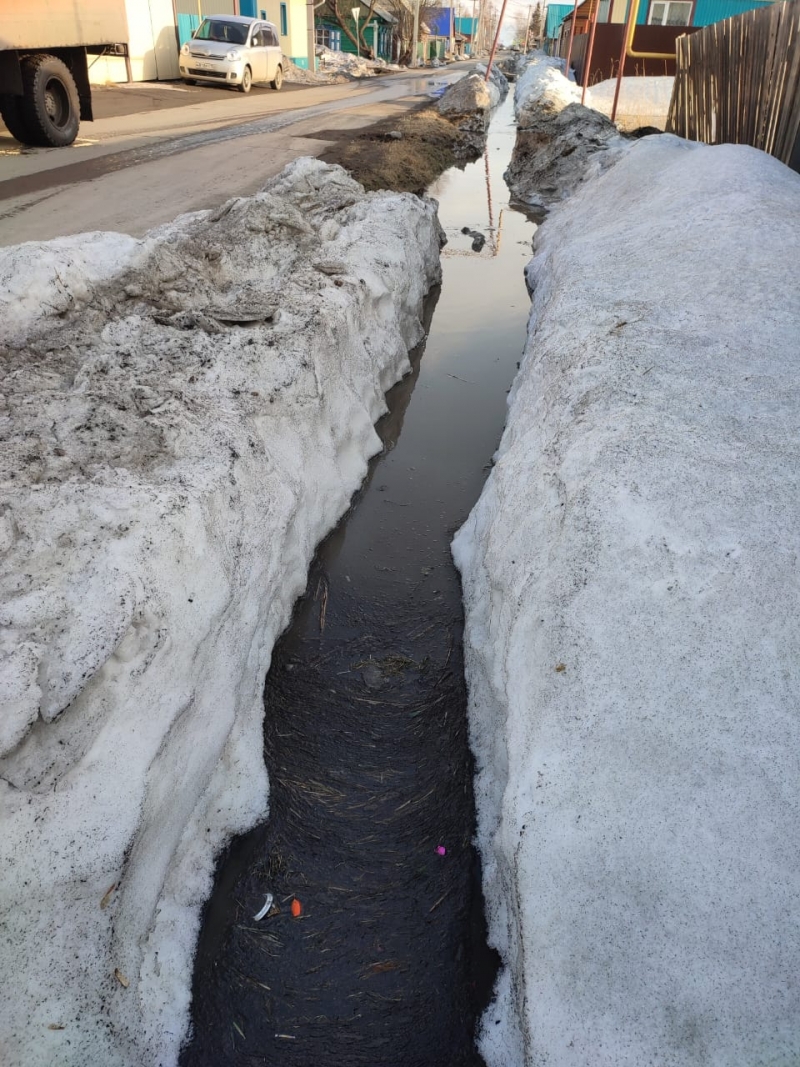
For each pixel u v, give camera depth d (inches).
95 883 83.5
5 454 119.9
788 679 89.9
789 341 146.1
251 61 848.9
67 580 99.3
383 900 113.9
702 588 98.8
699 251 189.3
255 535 138.0
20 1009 74.6
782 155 305.9
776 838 80.5
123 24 454.3
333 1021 99.0
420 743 139.9
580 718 95.4
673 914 79.4
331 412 203.3
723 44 386.3
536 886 86.7
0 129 474.6
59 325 166.9
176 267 203.2
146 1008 89.4
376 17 1758.1
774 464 113.9
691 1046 73.2
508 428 194.9
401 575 183.3
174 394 147.4
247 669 131.5
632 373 143.1
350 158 482.0
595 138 525.0
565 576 109.9
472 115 800.3
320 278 233.1
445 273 396.2
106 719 92.4
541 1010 80.7
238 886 114.3
